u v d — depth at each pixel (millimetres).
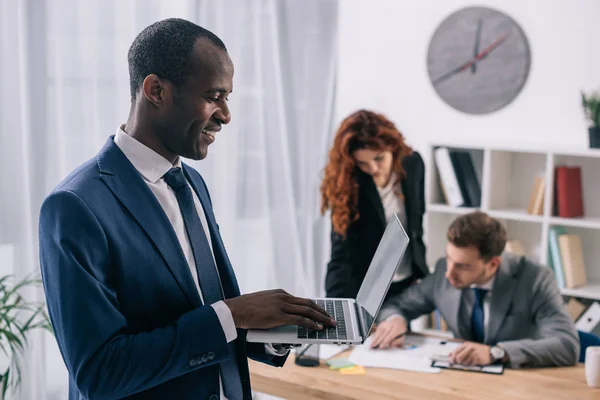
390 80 4273
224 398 1343
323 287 3842
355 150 3074
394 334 2422
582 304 3592
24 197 2436
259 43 3383
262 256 3521
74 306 1104
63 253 1116
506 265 2537
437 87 4125
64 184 1196
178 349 1144
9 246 2430
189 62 1209
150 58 1221
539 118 3854
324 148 3764
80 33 2570
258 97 3414
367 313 1599
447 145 3805
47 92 2471
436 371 2158
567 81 3756
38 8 2428
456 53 4035
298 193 3682
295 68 3584
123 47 2703
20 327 2432
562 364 2260
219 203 3254
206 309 1195
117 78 2695
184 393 1252
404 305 2689
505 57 3902
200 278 1318
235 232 3340
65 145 2572
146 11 2770
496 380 2100
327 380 2078
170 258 1231
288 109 3561
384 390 2004
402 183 3225
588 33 3676
